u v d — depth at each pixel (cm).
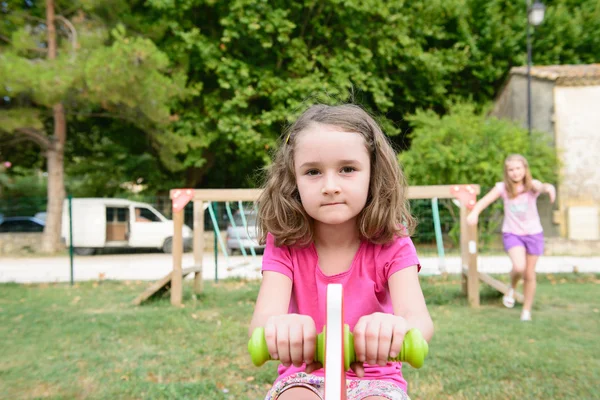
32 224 1495
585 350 367
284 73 1393
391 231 153
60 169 1339
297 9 1388
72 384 309
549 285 709
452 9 1567
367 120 148
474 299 568
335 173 134
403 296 150
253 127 1409
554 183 1310
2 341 413
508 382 302
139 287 741
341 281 155
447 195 600
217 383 312
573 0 1822
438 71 1523
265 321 145
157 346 398
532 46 1727
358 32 1412
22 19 1316
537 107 1380
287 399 138
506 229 499
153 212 1368
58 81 1108
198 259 645
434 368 326
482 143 1189
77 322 483
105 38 1288
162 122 1262
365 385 141
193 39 1313
